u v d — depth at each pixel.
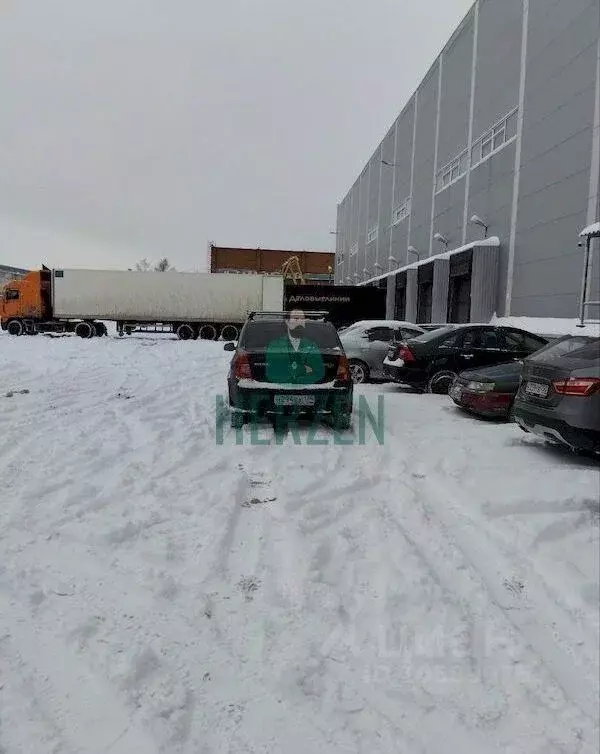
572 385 5.06
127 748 1.96
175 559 3.43
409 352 9.91
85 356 17.03
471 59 22.31
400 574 3.26
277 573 3.27
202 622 2.76
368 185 41.75
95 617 2.77
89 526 3.87
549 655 2.58
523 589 3.17
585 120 14.45
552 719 2.14
